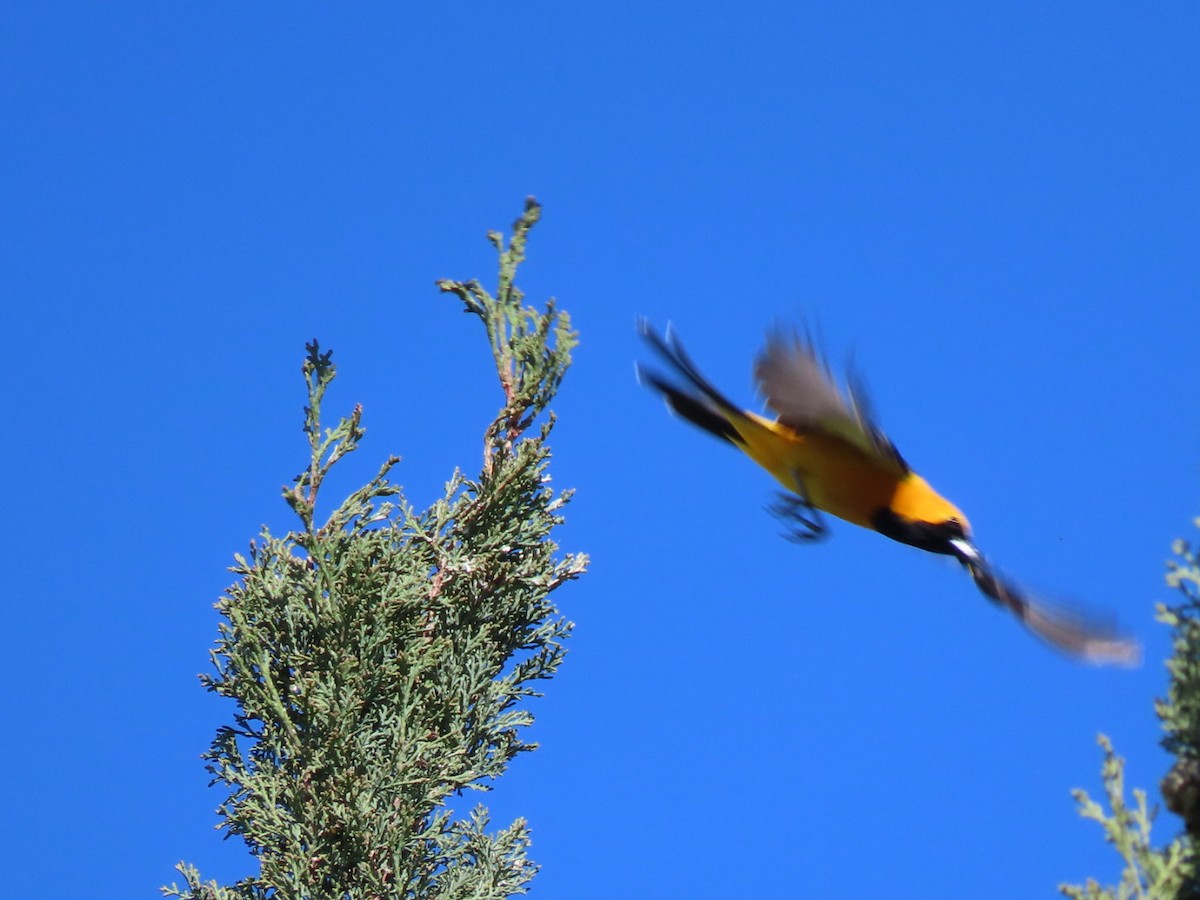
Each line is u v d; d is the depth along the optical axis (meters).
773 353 10.54
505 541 11.12
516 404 11.44
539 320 11.60
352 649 10.54
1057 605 10.27
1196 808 6.52
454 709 10.55
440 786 10.24
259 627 10.63
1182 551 7.03
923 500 10.94
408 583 10.70
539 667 11.14
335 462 10.95
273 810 10.02
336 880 9.95
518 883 10.49
